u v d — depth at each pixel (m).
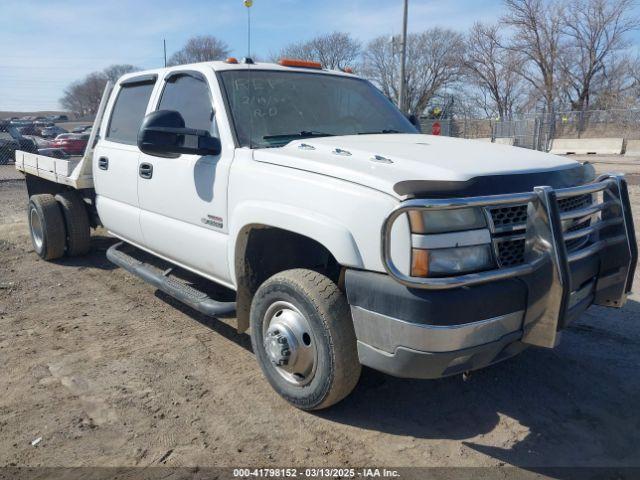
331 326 3.14
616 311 5.10
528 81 45.00
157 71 5.00
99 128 5.88
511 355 3.10
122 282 6.11
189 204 4.21
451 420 3.43
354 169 3.09
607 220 3.48
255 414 3.46
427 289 2.71
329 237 3.05
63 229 6.70
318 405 3.35
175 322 4.96
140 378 3.90
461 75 48.09
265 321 3.57
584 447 3.16
